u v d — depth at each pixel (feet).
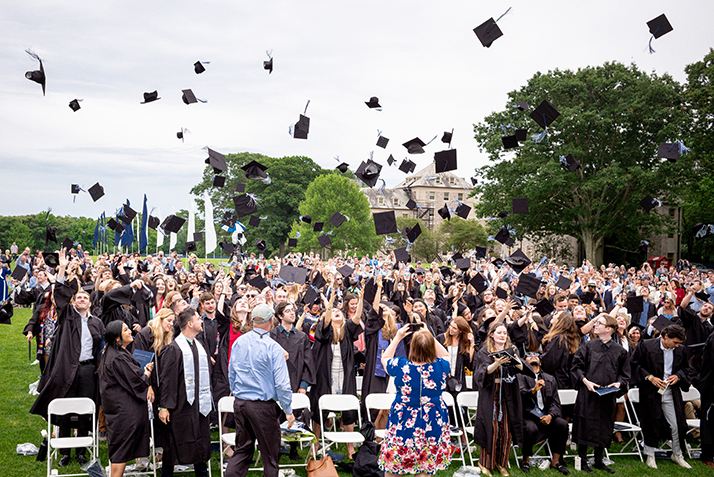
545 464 20.04
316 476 16.48
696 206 115.44
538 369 20.61
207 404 17.20
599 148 109.40
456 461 20.72
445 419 15.21
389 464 14.98
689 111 101.91
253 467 18.72
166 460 16.74
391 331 21.50
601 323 20.63
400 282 33.55
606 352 20.56
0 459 18.16
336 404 19.63
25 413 22.82
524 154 109.91
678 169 99.19
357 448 20.84
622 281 57.47
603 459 20.85
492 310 22.43
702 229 42.80
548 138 106.73
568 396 21.24
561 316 22.75
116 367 16.10
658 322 26.13
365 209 176.24
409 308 23.59
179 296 20.63
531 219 114.01
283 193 198.59
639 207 109.81
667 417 20.89
